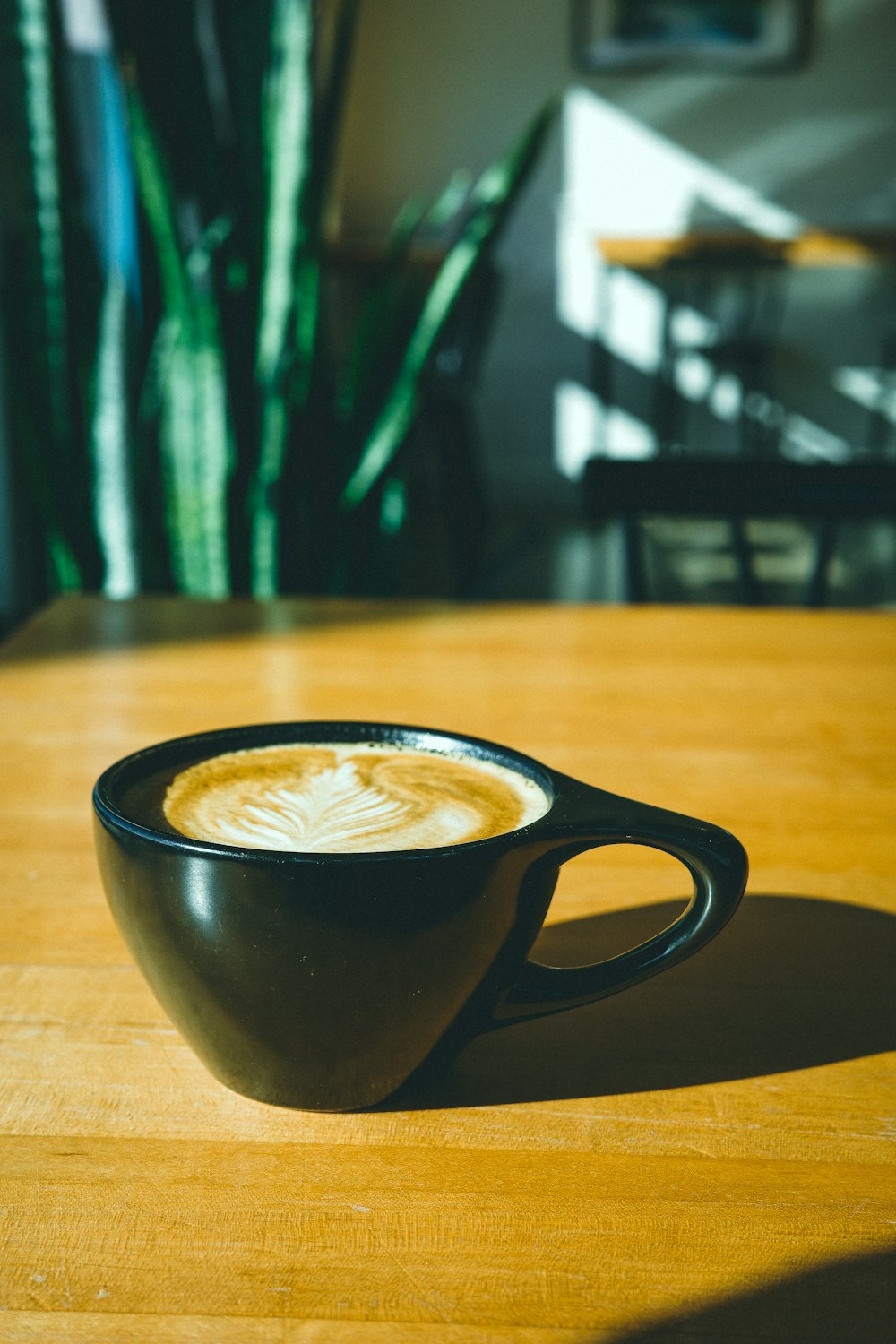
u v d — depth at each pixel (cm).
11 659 73
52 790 54
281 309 188
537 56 581
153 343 202
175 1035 38
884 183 591
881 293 613
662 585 413
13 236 223
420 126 589
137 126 172
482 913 32
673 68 580
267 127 182
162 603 89
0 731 60
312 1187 32
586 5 573
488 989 34
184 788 37
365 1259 30
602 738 60
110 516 195
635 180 596
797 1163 33
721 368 584
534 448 630
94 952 42
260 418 192
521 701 66
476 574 433
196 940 32
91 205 227
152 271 206
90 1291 29
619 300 612
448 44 580
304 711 63
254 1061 34
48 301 184
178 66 179
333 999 32
